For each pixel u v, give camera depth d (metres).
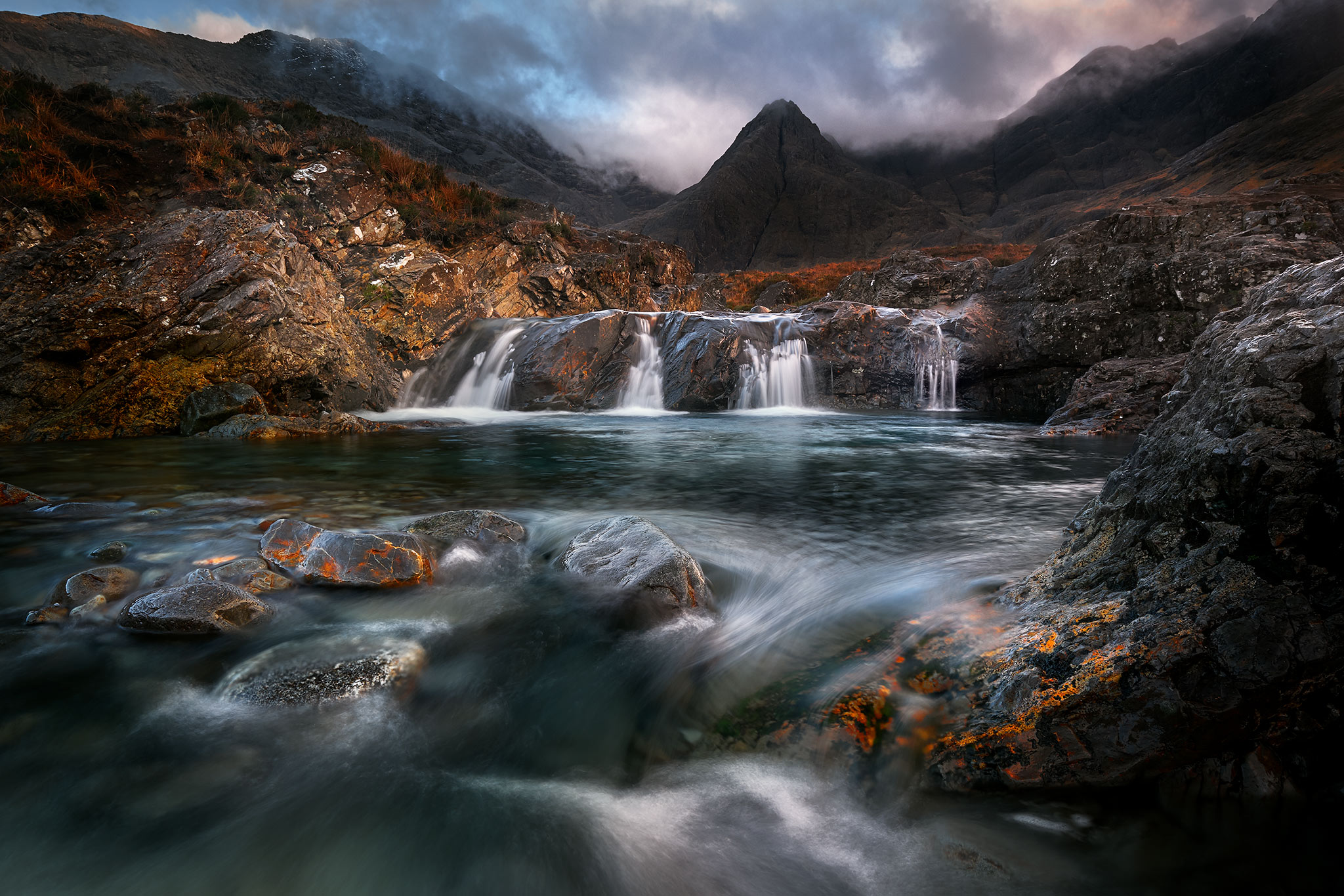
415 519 5.26
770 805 2.14
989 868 1.84
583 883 1.86
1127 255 14.86
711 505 6.03
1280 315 2.78
